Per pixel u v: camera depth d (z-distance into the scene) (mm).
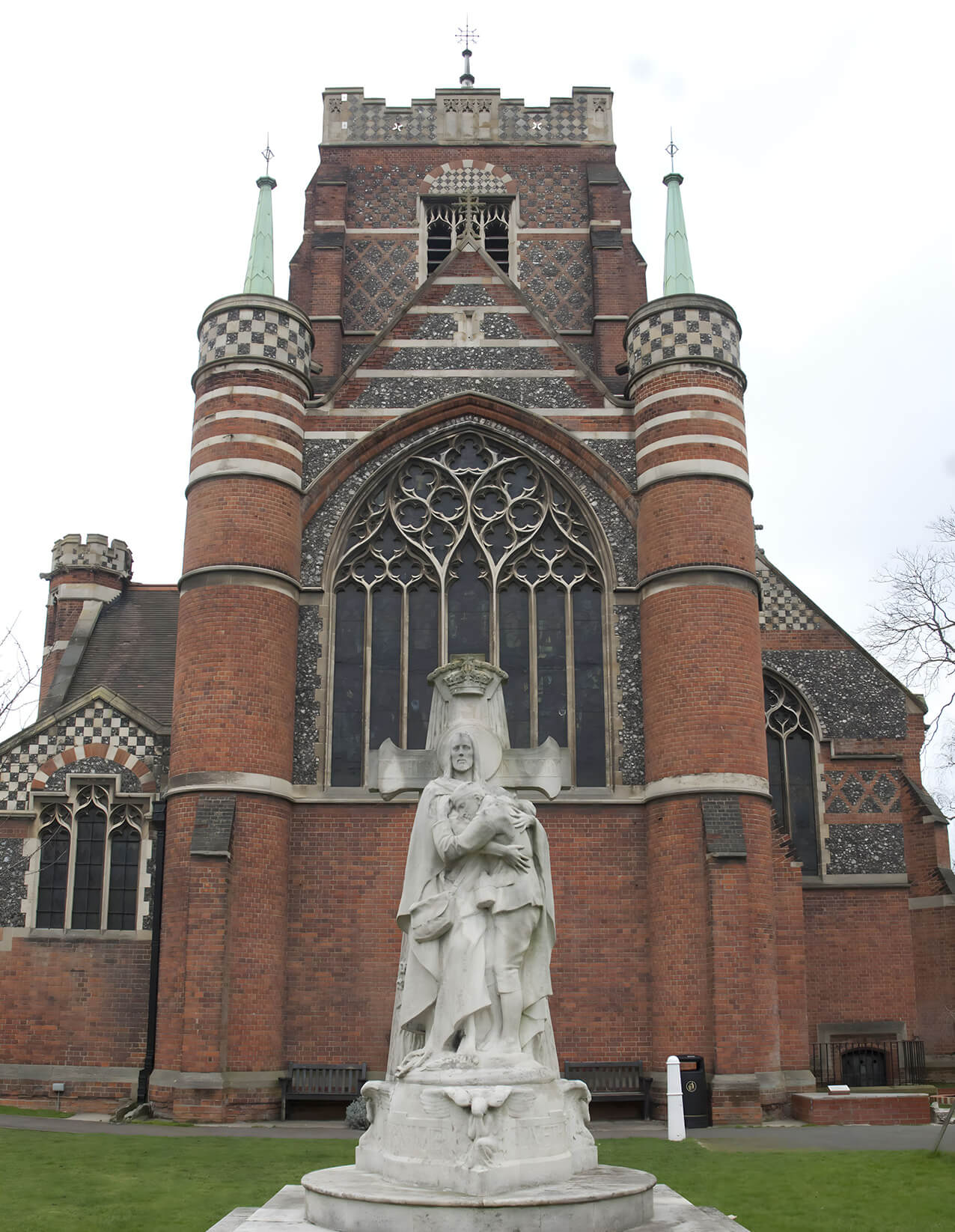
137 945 25219
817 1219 12211
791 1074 24328
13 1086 24406
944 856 30828
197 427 26906
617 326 35156
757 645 25859
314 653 26328
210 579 25484
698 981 23500
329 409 27766
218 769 24312
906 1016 29938
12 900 25484
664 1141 19141
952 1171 15164
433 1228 8633
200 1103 22234
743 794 24516
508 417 27938
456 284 28859
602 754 26078
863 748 31906
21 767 26328
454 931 10367
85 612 33781
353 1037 24062
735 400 27094
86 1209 12383
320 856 25031
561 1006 24328
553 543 27406
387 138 37469
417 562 27219
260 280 28203
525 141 37625
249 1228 9133
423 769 11656
